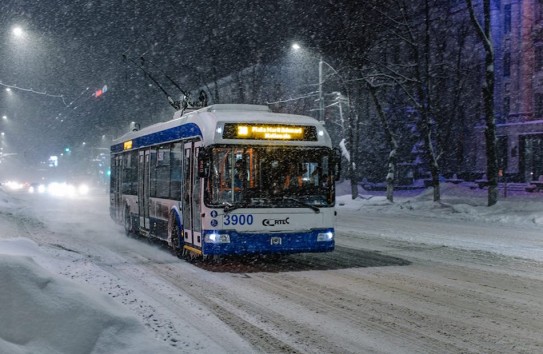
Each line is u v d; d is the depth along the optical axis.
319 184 11.79
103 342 5.18
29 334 5.08
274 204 11.41
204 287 9.50
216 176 11.23
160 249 14.91
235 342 6.22
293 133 11.70
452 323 7.11
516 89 47.75
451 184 39.19
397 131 52.16
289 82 48.50
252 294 8.91
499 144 49.00
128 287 9.03
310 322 7.16
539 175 45.72
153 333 6.30
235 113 11.87
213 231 11.15
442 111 48.47
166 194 14.11
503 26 48.72
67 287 5.77
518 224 22.22
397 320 7.26
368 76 34.50
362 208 33.22
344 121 43.16
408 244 15.61
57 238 16.95
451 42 48.31
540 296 8.71
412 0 42.53
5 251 10.44
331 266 11.80
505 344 6.21
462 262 12.24
